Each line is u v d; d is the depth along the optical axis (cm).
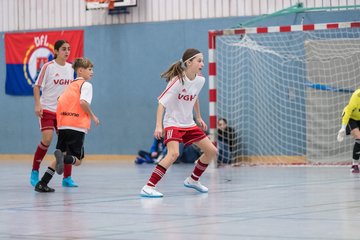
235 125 2142
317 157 2031
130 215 808
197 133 1078
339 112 1997
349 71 1981
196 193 1097
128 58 2319
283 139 2081
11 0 2497
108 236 643
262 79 2105
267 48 2092
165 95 1039
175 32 2247
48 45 2427
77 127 1184
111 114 2347
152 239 619
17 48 2473
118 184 1317
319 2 2048
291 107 2066
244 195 1045
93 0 2330
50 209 892
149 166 1989
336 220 732
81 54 2384
